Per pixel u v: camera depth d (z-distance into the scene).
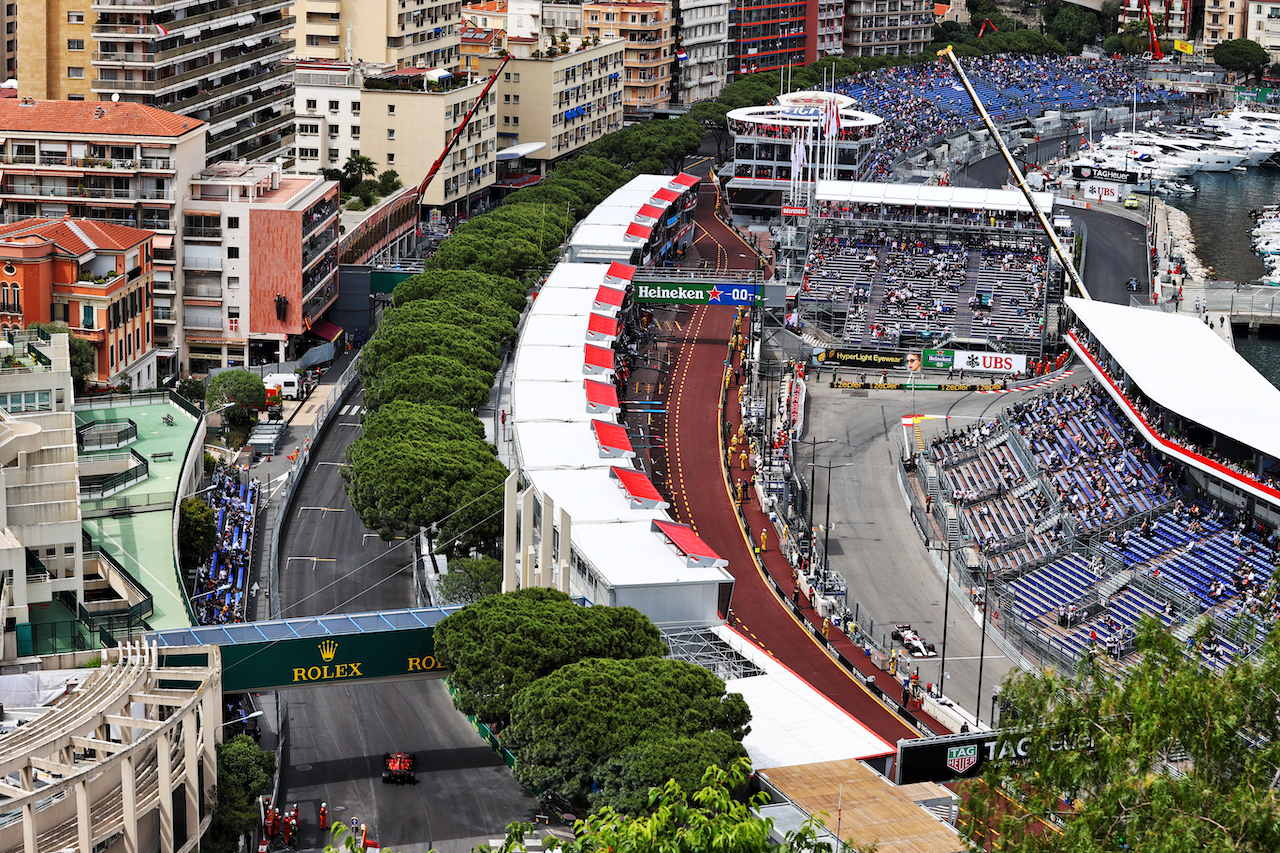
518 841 106.25
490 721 173.50
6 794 140.38
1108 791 107.88
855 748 175.75
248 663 177.38
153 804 150.12
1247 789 103.56
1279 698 113.25
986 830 120.25
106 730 154.00
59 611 183.75
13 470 189.25
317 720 191.25
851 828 156.50
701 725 164.50
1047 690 120.75
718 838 99.00
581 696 163.88
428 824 169.50
